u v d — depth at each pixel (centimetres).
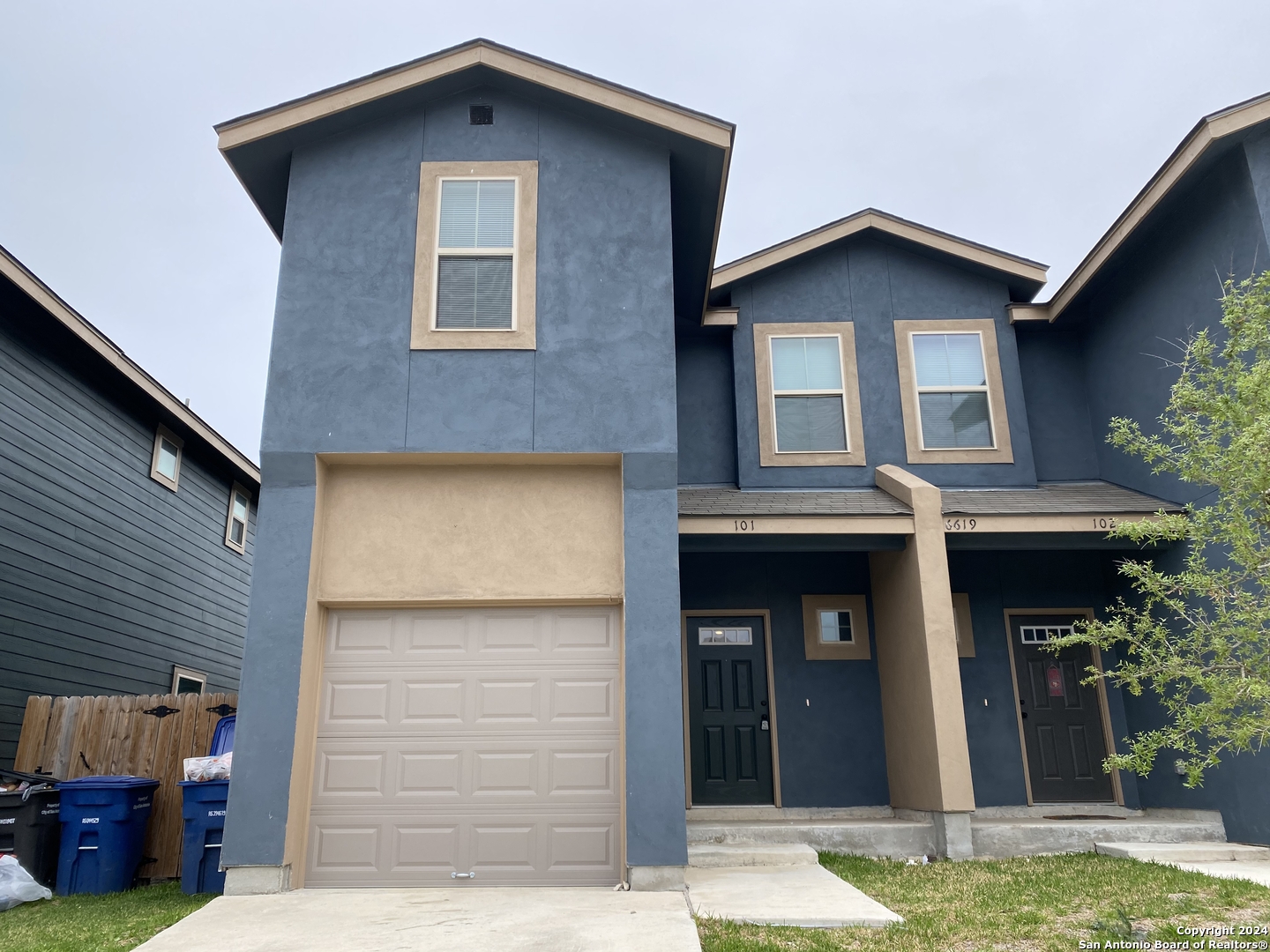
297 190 862
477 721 769
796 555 1099
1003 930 578
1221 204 900
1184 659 624
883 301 1173
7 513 1021
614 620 791
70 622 1141
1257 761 844
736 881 738
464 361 815
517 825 748
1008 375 1150
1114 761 604
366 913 625
